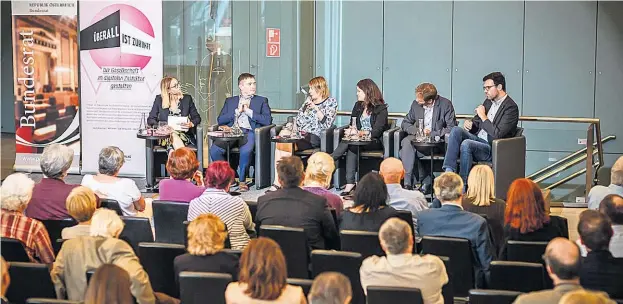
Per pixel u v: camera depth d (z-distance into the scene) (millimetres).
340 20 10727
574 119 8492
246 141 8562
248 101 8727
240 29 10703
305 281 4004
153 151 8648
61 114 9258
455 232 4957
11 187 4863
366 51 10711
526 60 10281
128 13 8812
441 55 10508
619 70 10094
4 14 14094
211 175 5316
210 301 3998
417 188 8398
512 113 7953
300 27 10789
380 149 8477
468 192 5637
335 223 5480
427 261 4070
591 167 8508
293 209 5184
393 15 10594
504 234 5262
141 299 4109
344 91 10812
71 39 9117
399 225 4098
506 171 7863
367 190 5078
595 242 4207
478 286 4930
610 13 10055
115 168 5988
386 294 3869
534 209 5066
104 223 4297
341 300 3180
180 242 5742
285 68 10828
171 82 8641
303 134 8469
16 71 9273
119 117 8977
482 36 10375
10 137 14023
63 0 9062
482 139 8039
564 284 3568
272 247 3588
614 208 4711
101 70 8953
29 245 4867
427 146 7891
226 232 4562
